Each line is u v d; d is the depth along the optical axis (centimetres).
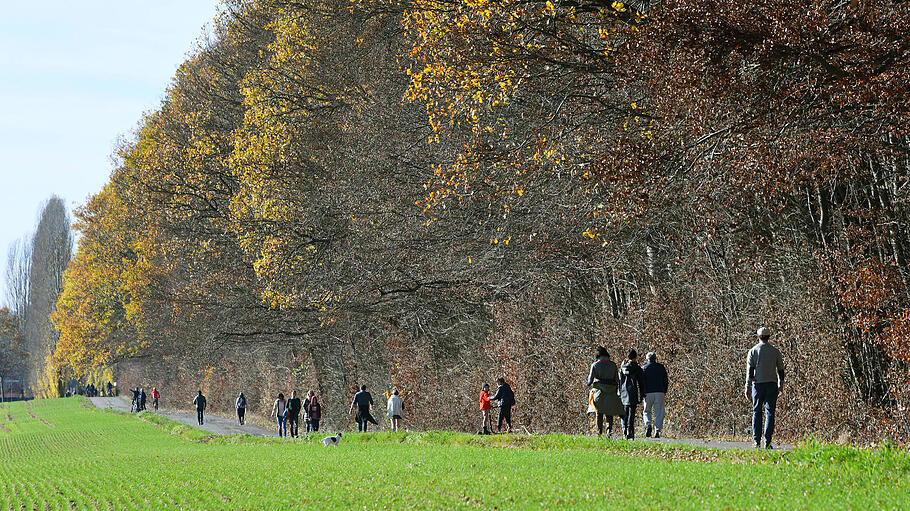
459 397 9794
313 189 10931
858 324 5138
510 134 6769
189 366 19788
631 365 5531
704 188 5441
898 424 4906
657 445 4928
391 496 4025
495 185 6888
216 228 12631
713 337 6631
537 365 8500
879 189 5400
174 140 13812
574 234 7606
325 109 11050
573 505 3288
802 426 5622
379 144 9644
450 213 8538
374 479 4756
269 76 11012
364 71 10444
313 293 10094
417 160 9431
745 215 5956
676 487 3466
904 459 3494
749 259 6103
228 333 12419
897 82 4178
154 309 15888
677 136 5056
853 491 3081
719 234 6306
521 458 5056
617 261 7631
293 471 5678
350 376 12169
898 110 4234
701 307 6838
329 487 4653
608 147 5422
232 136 12062
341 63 10588
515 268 8712
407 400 10450
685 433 6681
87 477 7406
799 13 4300
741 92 4656
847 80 4272
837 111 4522
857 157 4931
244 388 17912
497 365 8938
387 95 9850
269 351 15025
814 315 5634
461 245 9238
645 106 5675
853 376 5403
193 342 15238
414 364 10419
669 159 5119
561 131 6047
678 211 6488
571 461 4678
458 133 7862
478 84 5816
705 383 6606
